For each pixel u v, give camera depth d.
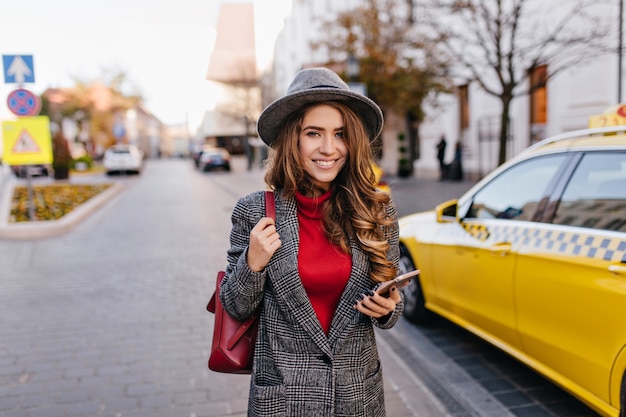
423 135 21.06
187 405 3.38
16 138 10.79
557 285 3.07
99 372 3.89
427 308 4.76
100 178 28.56
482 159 16.86
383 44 16.47
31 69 10.69
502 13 10.66
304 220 1.73
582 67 12.12
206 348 4.35
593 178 3.19
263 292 1.71
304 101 1.70
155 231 10.38
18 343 4.50
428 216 4.81
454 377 3.84
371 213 1.69
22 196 15.90
